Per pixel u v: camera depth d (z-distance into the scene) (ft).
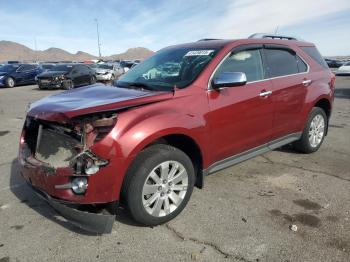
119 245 11.28
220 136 13.82
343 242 11.33
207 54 14.51
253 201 14.14
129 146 10.91
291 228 12.09
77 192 10.86
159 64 15.55
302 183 15.94
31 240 11.62
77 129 10.89
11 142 23.36
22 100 48.49
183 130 12.19
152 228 12.22
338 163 18.60
